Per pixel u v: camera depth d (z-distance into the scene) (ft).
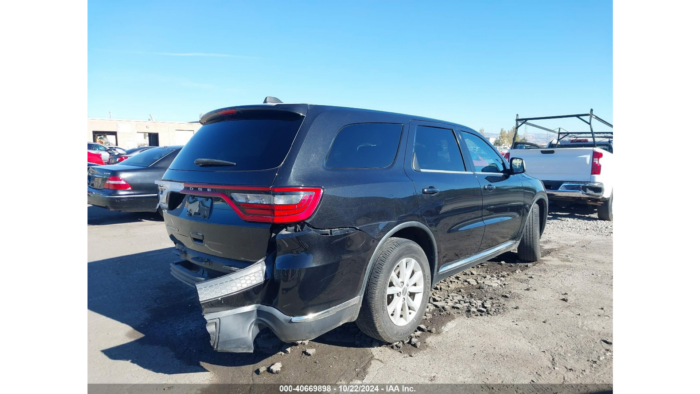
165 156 27.30
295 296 8.41
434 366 9.64
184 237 10.43
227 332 8.51
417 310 11.05
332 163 9.37
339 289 9.07
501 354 10.16
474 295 14.14
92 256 19.15
